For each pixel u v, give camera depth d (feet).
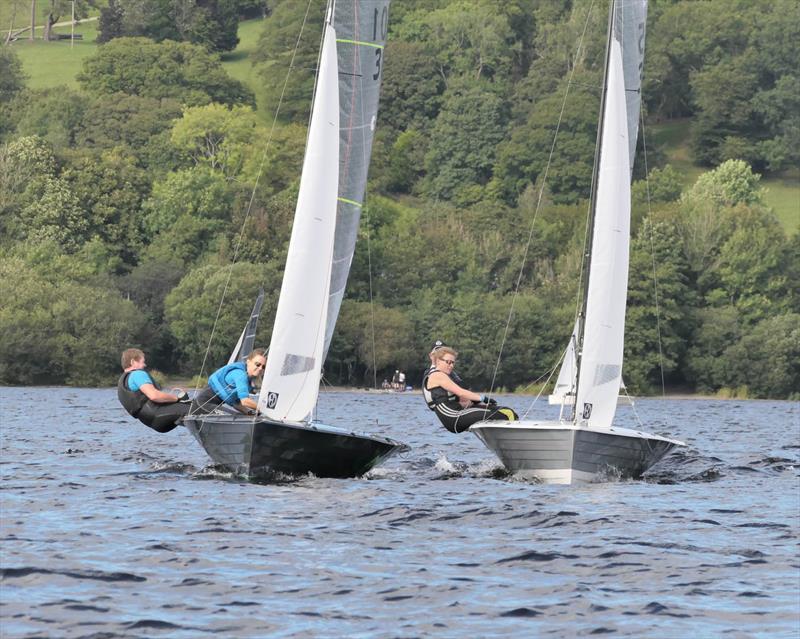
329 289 272.10
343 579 165.37
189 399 269.44
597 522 218.59
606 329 282.77
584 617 148.15
